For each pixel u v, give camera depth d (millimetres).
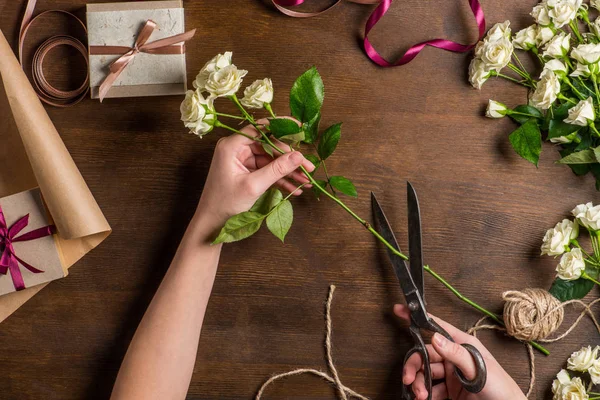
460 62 1086
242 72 968
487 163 1089
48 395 1086
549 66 1027
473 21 1088
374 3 1082
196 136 1089
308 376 1090
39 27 1086
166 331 988
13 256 1039
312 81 963
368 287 1088
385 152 1088
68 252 1063
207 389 1088
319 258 1089
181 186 1091
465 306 1087
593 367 1029
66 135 1088
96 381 1088
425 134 1088
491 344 1087
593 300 1087
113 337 1090
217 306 1090
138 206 1091
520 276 1088
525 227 1090
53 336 1090
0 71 1017
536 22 1059
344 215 1088
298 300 1091
